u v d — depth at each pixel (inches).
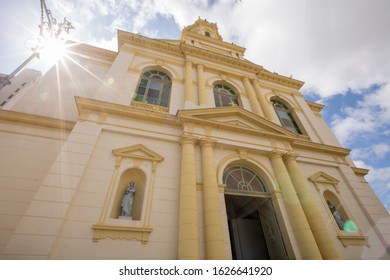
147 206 259.1
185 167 293.7
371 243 333.1
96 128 300.7
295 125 538.0
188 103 405.1
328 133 545.6
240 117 406.6
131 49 476.4
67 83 427.2
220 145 350.9
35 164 292.4
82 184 248.8
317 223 309.1
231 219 380.5
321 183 398.0
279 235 311.3
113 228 228.5
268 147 379.9
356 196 394.3
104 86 372.8
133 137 319.0
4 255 178.1
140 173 296.8
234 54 672.4
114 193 256.5
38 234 197.2
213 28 805.2
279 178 347.6
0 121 313.0
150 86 439.8
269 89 587.5
